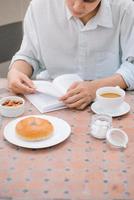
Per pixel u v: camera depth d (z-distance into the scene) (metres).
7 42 2.52
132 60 1.48
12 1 2.42
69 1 1.37
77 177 0.85
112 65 1.60
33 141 0.99
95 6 1.38
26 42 1.60
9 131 1.04
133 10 1.50
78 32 1.52
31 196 0.79
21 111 1.15
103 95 1.22
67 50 1.58
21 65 1.52
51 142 0.99
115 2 1.50
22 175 0.86
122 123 1.12
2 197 0.78
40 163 0.91
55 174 0.86
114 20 1.50
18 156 0.94
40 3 1.56
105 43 1.54
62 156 0.94
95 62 1.59
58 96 1.24
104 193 0.80
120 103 1.18
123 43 1.53
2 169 0.88
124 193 0.80
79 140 1.01
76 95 1.21
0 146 0.98
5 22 2.44
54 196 0.79
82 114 1.17
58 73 1.63
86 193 0.80
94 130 1.04
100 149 0.97
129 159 0.93
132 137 1.03
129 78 1.38
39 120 1.05
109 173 0.87
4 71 2.51
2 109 1.14
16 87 1.30
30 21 1.60
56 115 1.16
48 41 1.58
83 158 0.93
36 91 1.30
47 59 1.61
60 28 1.54
